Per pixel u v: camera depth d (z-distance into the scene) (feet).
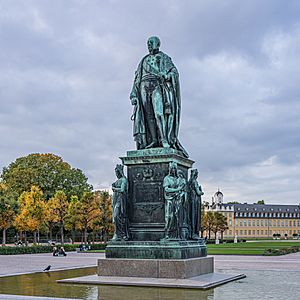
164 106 65.26
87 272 77.66
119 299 44.11
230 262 118.11
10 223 243.60
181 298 44.70
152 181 62.18
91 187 315.58
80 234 332.80
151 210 61.52
